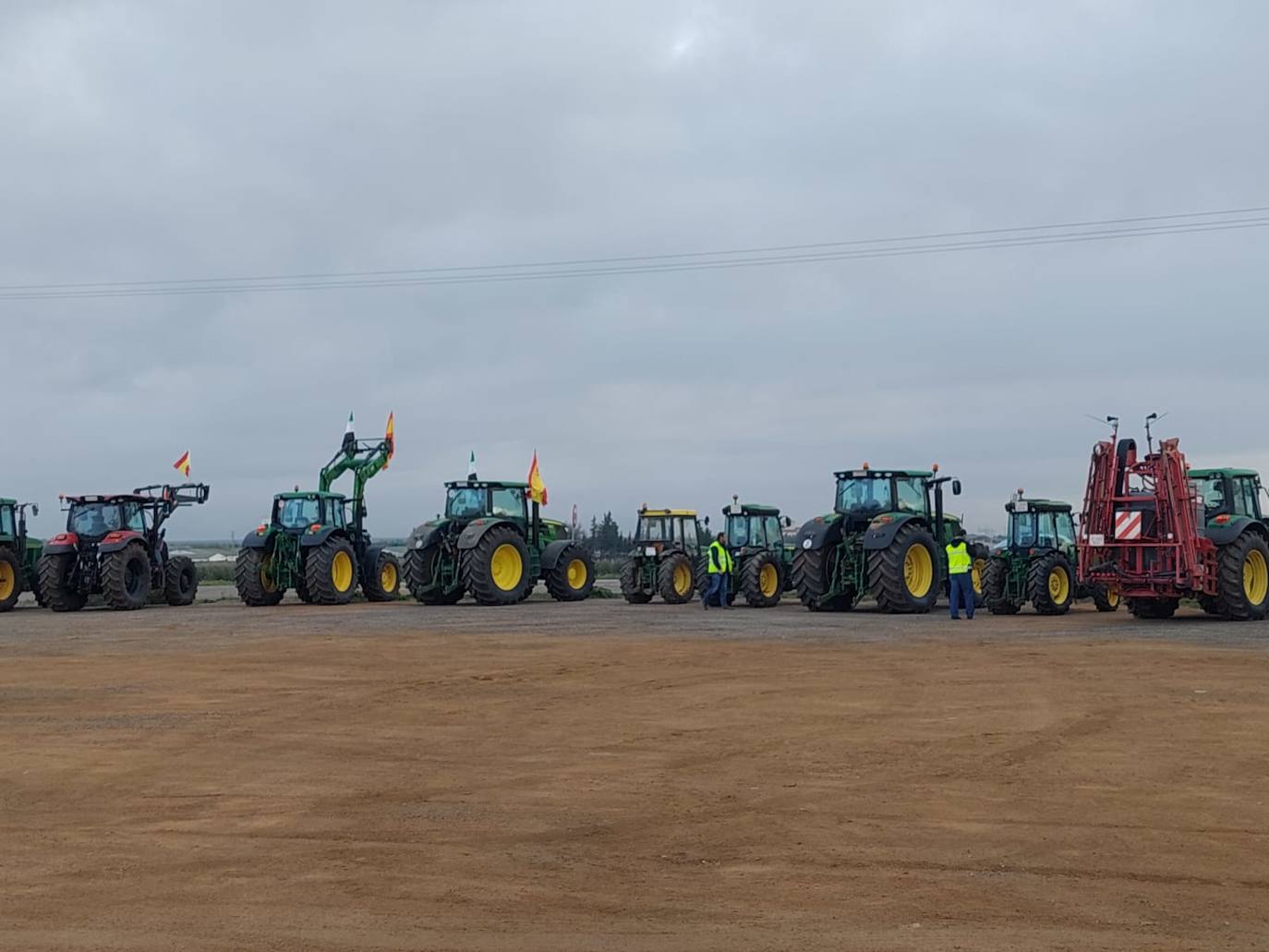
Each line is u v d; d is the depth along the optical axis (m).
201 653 14.73
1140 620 19.53
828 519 22.98
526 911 4.89
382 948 4.47
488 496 26.33
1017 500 22.97
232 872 5.50
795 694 10.66
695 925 4.70
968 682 11.29
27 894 5.19
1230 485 19.77
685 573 27.16
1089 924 4.68
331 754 8.21
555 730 9.03
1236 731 8.62
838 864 5.51
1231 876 5.28
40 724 9.55
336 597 26.41
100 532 25.73
